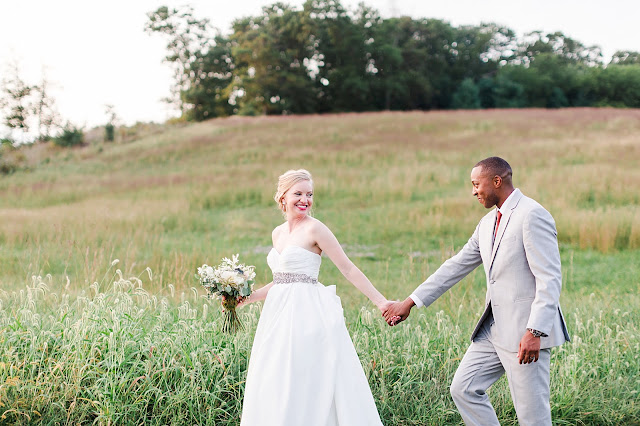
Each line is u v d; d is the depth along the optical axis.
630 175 17.61
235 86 71.94
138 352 4.18
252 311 5.13
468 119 34.38
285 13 75.38
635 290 8.45
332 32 76.62
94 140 40.47
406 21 85.50
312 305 3.56
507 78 79.06
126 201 19.06
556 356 4.74
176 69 75.44
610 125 29.98
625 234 12.19
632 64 89.06
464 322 5.98
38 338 4.26
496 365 3.57
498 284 3.49
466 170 21.30
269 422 3.30
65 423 3.77
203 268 4.01
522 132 29.08
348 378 3.44
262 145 29.72
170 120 74.88
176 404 3.88
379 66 79.12
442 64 84.06
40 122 47.16
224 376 4.14
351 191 18.88
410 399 4.26
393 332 5.07
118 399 3.81
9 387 3.82
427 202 16.64
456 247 12.35
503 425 4.04
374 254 12.06
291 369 3.37
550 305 3.21
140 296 5.71
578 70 83.88
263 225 15.54
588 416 4.14
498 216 3.59
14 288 7.15
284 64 72.00
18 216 15.36
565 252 11.78
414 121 34.72
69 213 16.16
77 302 5.16
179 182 22.61
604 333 5.27
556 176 18.00
